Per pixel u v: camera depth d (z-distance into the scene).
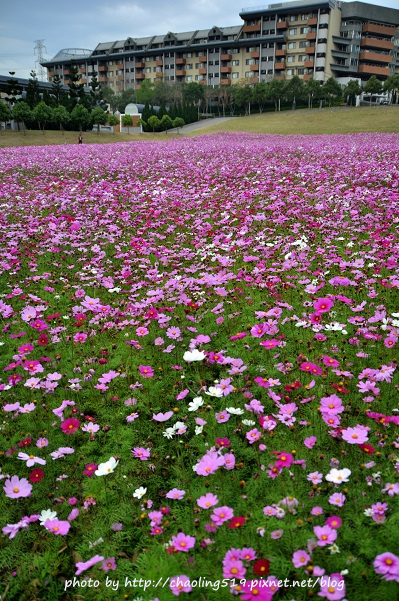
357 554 2.00
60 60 99.31
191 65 87.06
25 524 2.08
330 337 3.83
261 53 78.75
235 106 76.88
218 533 2.12
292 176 12.59
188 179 13.09
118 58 92.88
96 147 27.31
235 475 2.51
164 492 2.57
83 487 2.59
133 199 10.41
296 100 67.69
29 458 2.46
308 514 2.19
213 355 3.19
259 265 5.40
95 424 2.95
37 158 20.02
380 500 2.24
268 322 3.65
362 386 2.82
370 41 77.00
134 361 3.77
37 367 3.28
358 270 4.98
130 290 5.03
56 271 6.03
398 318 3.99
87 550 2.21
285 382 3.30
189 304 4.16
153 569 2.00
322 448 2.64
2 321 4.65
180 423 2.67
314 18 72.75
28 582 2.13
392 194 9.27
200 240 6.79
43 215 9.45
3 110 37.16
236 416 3.03
